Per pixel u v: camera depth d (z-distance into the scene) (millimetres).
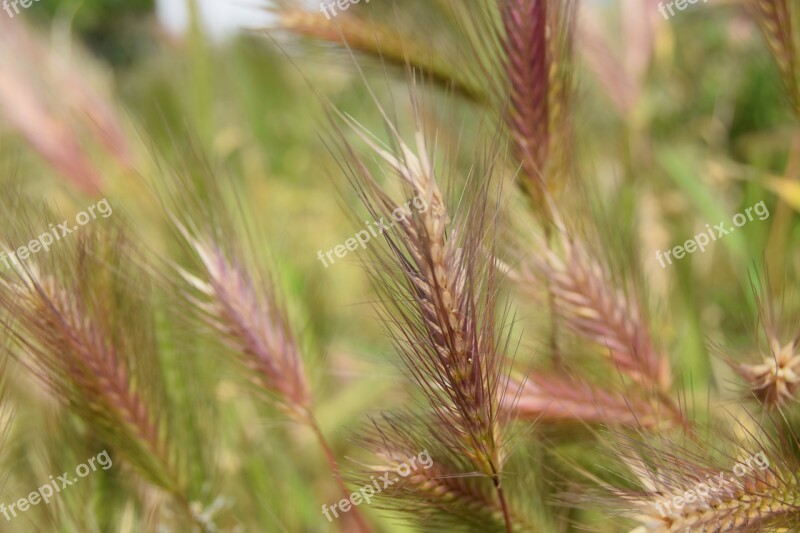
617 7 592
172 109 712
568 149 481
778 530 424
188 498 490
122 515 496
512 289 478
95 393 471
